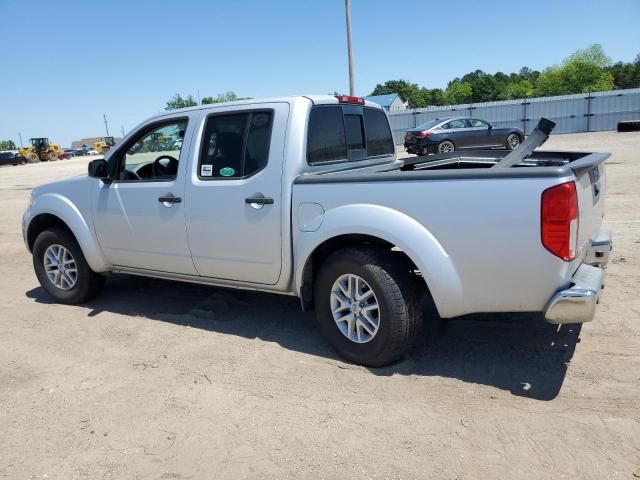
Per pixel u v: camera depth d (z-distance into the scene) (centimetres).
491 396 328
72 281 541
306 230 378
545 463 264
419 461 271
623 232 713
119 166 493
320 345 416
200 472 272
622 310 445
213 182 420
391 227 340
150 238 467
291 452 284
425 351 395
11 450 299
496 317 448
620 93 3412
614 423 292
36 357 420
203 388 357
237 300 530
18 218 1221
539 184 302
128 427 316
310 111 399
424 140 2050
